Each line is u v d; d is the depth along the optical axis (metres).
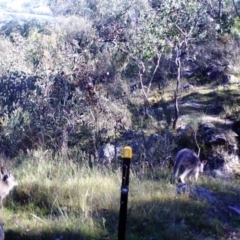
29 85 13.70
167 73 17.83
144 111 14.45
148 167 10.44
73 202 6.90
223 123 13.08
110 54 17.66
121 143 12.12
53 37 19.08
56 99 13.19
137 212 6.51
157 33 14.05
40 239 5.75
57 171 8.77
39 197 7.14
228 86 16.25
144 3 18.02
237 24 16.16
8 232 5.86
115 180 8.30
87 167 9.50
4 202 7.01
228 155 11.86
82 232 5.90
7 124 12.55
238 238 6.38
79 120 12.96
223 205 7.51
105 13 21.23
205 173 11.05
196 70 18.34
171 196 7.29
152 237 6.00
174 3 13.93
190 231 6.35
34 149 11.57
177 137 12.39
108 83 16.06
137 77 17.86
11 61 15.44
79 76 13.44
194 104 14.98
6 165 9.55
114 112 13.30
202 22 15.03
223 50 17.86
